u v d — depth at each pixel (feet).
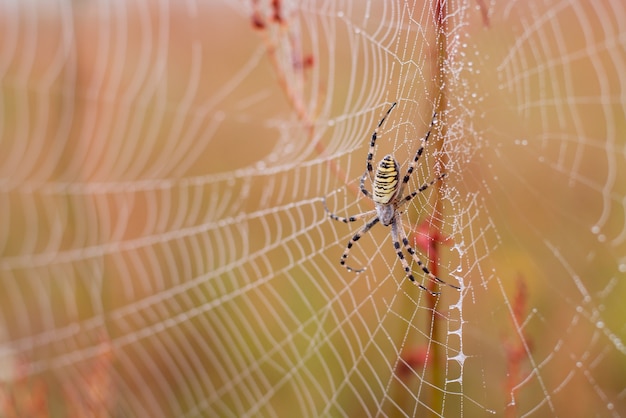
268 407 1.30
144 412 1.28
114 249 1.34
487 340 1.21
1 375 1.14
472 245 1.21
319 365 1.32
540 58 1.30
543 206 1.28
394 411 1.20
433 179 1.13
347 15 1.27
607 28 1.25
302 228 1.34
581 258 1.26
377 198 1.18
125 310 1.35
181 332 1.35
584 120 1.30
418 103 1.13
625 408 1.18
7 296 1.31
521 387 1.19
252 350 1.36
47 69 1.26
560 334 1.22
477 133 1.25
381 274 1.32
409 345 1.17
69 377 1.24
